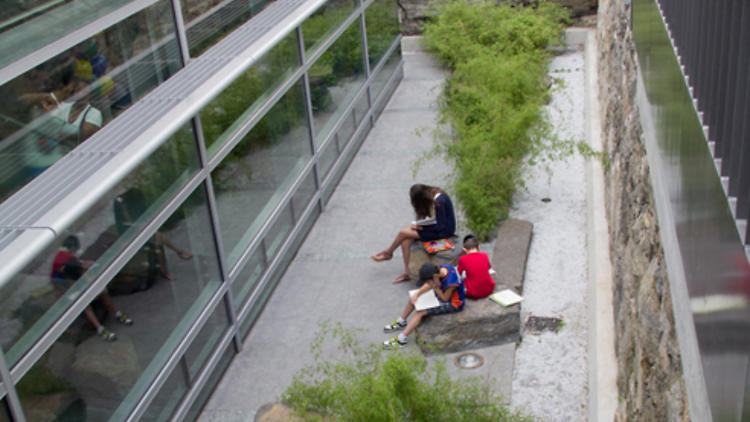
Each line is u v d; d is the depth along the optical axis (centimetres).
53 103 472
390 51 1293
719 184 197
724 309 183
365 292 759
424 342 645
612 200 669
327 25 968
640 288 411
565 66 1327
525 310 694
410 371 484
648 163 415
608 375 525
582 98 1178
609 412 489
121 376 510
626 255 502
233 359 680
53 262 430
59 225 390
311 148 907
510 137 886
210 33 695
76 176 445
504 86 1089
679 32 310
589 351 612
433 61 1460
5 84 427
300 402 512
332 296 759
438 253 756
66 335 451
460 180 855
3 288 386
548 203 882
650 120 410
